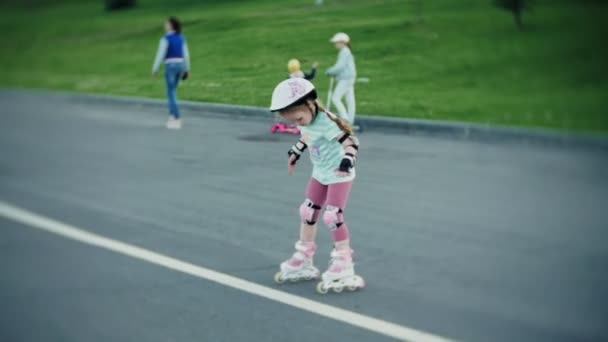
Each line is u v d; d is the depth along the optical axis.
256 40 9.59
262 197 7.30
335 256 4.80
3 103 15.46
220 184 7.77
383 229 6.10
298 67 8.70
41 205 7.18
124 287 4.91
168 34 9.97
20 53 20.56
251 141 9.09
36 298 4.66
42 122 12.52
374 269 5.17
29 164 9.11
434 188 7.39
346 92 10.39
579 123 10.30
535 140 9.52
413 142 9.84
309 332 4.15
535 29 14.28
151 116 12.32
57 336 4.14
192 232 6.21
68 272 5.18
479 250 5.40
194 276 5.14
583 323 4.04
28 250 5.72
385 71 11.27
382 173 8.10
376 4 11.96
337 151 4.70
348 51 10.23
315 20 10.55
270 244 5.88
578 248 5.34
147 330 4.23
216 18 10.63
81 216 6.75
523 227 5.91
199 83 9.52
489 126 9.88
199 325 4.29
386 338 4.04
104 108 13.38
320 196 4.91
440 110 10.73
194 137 9.39
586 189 7.09
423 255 5.42
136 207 7.02
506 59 12.90
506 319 4.10
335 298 4.67
